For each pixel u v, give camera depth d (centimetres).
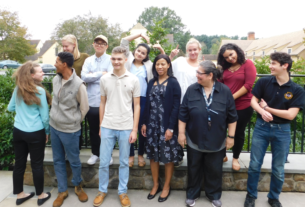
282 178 230
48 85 325
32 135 230
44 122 237
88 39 1898
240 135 258
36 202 253
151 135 244
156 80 250
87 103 242
